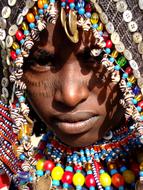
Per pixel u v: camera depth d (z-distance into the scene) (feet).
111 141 4.65
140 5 4.08
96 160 4.65
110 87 4.19
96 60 4.10
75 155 4.67
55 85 4.19
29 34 4.15
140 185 4.34
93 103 4.19
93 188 4.57
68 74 4.08
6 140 4.91
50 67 4.17
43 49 4.09
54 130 4.40
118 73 4.10
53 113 4.27
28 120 4.62
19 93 4.46
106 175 4.56
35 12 4.07
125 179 4.53
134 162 4.58
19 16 4.14
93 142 4.42
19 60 4.19
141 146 4.59
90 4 3.95
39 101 4.34
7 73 4.59
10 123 4.88
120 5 4.03
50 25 3.99
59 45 4.02
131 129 4.58
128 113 4.15
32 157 4.64
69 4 3.91
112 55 4.10
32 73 4.28
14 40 4.27
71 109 4.16
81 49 4.00
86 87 4.14
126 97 4.12
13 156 4.85
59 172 4.68
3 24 4.32
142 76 4.16
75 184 4.60
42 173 4.78
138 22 4.10
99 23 4.01
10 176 4.92
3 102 4.81
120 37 4.08
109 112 4.28
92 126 4.27
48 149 4.80
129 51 4.09
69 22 3.84
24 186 4.69
